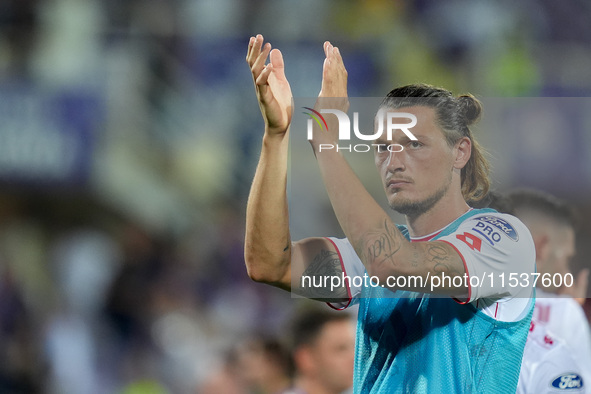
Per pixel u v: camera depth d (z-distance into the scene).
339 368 13.78
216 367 21.09
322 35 37.19
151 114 35.34
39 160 31.33
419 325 8.52
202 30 37.28
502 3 38.88
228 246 34.97
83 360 29.56
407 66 36.66
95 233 36.09
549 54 37.94
